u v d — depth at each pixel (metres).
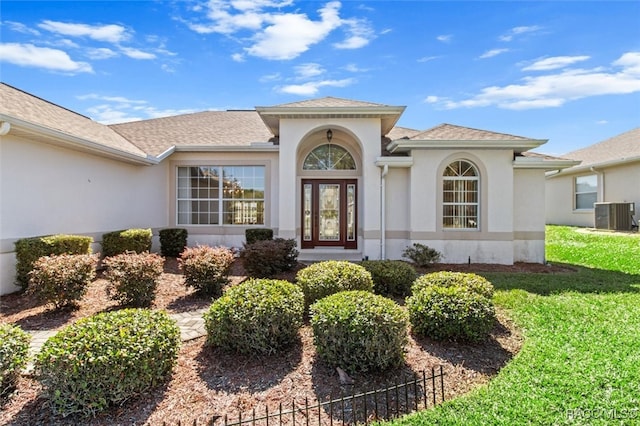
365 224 11.45
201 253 7.66
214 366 4.29
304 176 13.27
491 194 10.97
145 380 3.58
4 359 3.47
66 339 3.51
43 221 8.05
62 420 3.25
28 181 7.68
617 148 18.23
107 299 6.94
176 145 12.75
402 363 4.28
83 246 7.94
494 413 3.21
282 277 8.84
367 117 11.32
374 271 7.20
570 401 3.36
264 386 3.86
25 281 7.03
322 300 4.80
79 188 9.16
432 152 11.06
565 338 4.88
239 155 13.09
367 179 11.44
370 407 3.50
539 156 11.73
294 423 3.20
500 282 8.16
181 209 13.41
